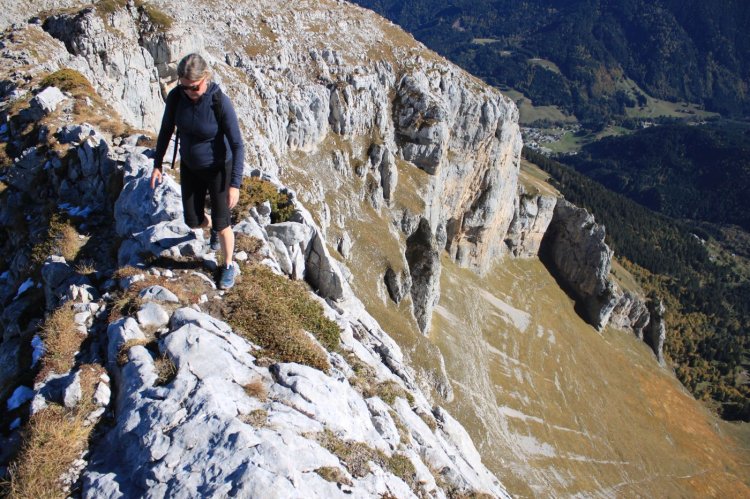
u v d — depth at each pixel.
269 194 22.06
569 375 149.00
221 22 91.50
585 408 141.75
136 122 53.53
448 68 131.50
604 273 177.75
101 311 15.03
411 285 106.62
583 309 181.88
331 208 98.50
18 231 24.09
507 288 163.50
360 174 107.81
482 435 99.31
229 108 12.54
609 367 168.25
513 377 132.12
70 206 22.98
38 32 45.88
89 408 12.19
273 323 15.47
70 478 10.86
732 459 157.12
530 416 124.44
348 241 95.00
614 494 120.56
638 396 164.62
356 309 24.38
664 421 159.62
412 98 119.81
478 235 150.88
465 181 138.50
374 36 123.12
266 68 93.25
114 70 50.62
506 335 143.62
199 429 11.01
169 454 10.62
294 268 20.92
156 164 13.48
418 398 22.58
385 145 115.06
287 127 93.94
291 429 12.11
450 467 17.56
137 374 12.38
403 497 13.02
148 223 18.08
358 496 11.51
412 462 15.13
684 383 188.88
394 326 92.50
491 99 136.12
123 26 54.50
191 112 12.40
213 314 15.23
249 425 11.54
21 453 11.23
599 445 133.62
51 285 18.28
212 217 14.52
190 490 9.96
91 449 11.45
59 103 30.94
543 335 155.62
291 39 102.44
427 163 123.31
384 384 19.33
